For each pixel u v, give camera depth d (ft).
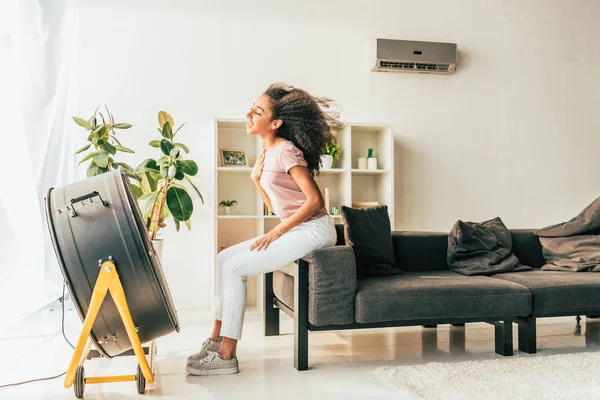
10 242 11.41
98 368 8.86
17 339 10.87
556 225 12.00
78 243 6.81
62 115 13.21
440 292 8.73
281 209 8.73
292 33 15.30
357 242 10.27
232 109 14.88
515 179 16.70
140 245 6.83
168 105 14.49
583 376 7.87
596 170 17.15
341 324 8.51
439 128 16.22
